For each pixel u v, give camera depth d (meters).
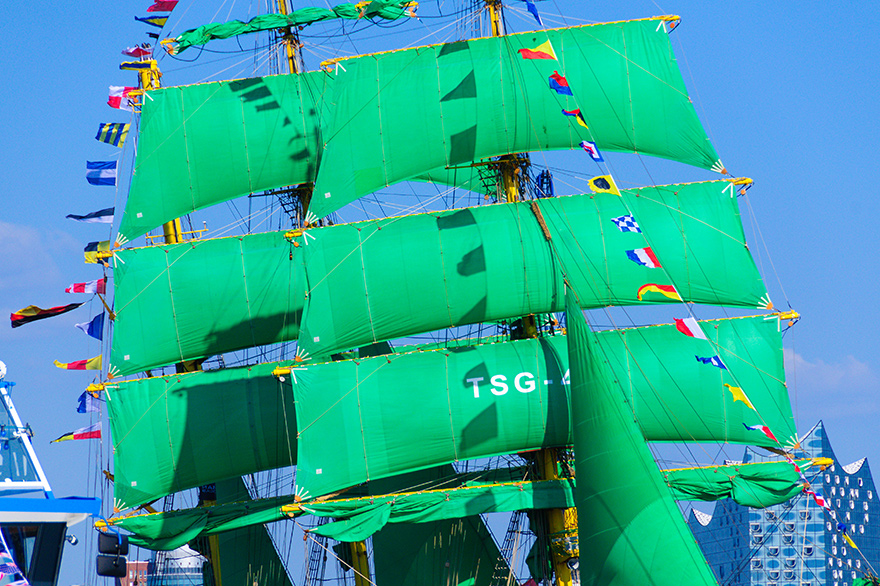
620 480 42.72
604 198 50.47
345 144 51.12
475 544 53.25
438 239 49.75
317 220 52.06
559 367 48.84
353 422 47.88
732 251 50.09
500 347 49.25
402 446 48.00
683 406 48.41
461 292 49.44
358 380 48.28
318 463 47.41
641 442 42.59
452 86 51.22
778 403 48.75
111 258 53.34
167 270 53.47
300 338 49.22
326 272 49.56
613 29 51.59
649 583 42.09
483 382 48.62
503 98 51.12
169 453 52.00
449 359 48.88
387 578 53.31
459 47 51.56
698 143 50.69
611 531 42.94
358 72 51.50
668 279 49.56
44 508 31.84
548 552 49.59
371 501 47.66
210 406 52.78
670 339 49.03
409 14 53.06
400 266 49.47
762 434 48.47
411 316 49.44
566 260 49.59
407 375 48.56
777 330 49.41
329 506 47.28
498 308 49.47
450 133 51.16
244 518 50.84
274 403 53.19
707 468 48.41
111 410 51.56
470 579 52.91
